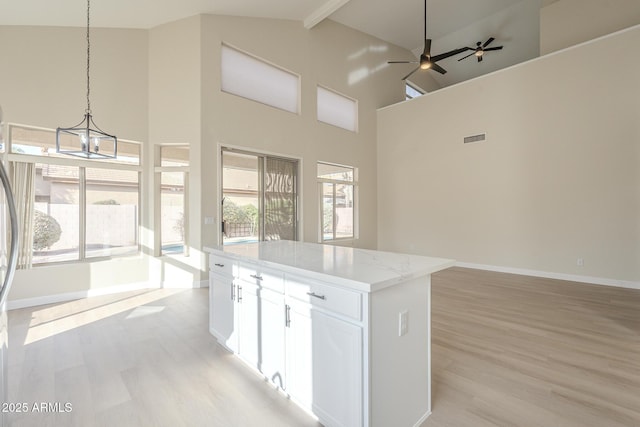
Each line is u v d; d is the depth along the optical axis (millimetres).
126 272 4363
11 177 3598
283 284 1808
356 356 1354
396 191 7223
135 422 1619
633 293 4008
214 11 4609
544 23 5309
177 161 4801
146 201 4559
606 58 4453
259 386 1944
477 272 5488
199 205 4488
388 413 1434
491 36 6938
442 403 1766
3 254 1478
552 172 4961
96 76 4195
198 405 1758
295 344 1725
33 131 3791
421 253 6754
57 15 3703
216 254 2564
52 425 1593
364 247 7301
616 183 4375
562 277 4867
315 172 6113
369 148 7379
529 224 5211
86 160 4082
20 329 2895
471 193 5965
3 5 3303
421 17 6449
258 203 5293
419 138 6789
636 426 1555
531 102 5188
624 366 2158
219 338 2562
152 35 4645
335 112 6719
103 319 3170
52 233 3871
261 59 5289
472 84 5941
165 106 4586
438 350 2420
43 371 2133
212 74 4629
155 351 2434
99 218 4223
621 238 4340
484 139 5773
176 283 4582
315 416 1632
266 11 5102
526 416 1643
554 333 2736
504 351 2400
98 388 1930
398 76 8062
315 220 6105
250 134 5078
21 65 3691
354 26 6859
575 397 1806
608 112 4438
